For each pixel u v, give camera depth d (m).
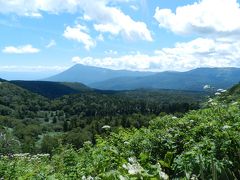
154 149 9.59
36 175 9.80
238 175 6.90
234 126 9.37
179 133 9.88
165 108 128.88
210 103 13.38
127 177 4.12
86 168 8.55
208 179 6.30
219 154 7.71
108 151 9.02
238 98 13.38
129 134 11.64
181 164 6.71
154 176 4.11
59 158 12.62
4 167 12.26
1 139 16.55
